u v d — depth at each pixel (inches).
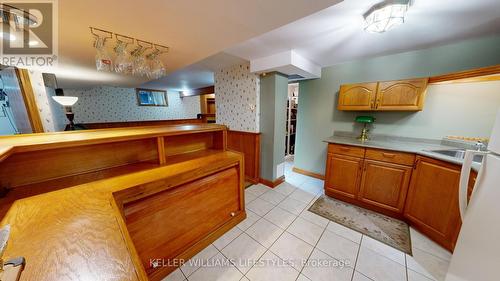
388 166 79.0
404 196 76.6
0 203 32.9
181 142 70.4
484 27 61.6
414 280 52.1
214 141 81.3
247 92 115.1
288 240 67.6
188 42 59.4
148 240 47.3
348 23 59.9
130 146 56.5
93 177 45.6
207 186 61.7
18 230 25.6
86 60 79.1
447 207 61.4
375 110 96.9
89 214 29.8
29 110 84.2
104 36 54.1
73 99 111.0
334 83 113.0
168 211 51.0
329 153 96.6
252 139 117.6
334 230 73.1
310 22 59.3
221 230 68.7
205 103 311.1
